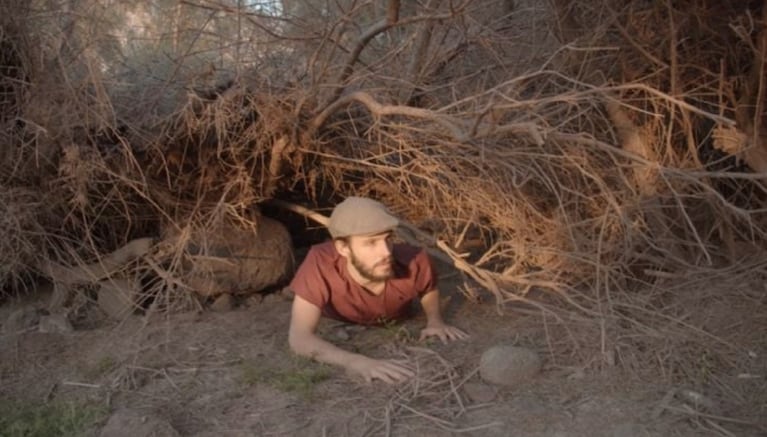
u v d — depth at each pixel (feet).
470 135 15.48
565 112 18.61
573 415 12.89
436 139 18.26
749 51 18.83
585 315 16.35
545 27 19.13
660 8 18.72
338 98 18.24
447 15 16.55
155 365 15.34
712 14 18.58
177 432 12.77
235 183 18.30
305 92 17.56
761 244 18.47
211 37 18.51
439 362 14.65
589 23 18.83
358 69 18.47
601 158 18.60
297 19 18.38
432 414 13.11
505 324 16.57
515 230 18.22
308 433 12.75
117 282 18.21
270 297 19.38
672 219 18.16
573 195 18.38
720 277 17.06
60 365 15.74
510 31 19.51
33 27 17.42
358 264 14.92
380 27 16.97
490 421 12.84
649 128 18.53
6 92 18.28
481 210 18.79
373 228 14.49
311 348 14.84
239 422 13.20
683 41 18.72
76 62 17.74
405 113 16.37
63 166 17.21
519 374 13.98
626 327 15.65
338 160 19.79
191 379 14.80
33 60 17.52
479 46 19.33
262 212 21.25
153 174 18.63
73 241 18.60
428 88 18.07
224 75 18.39
